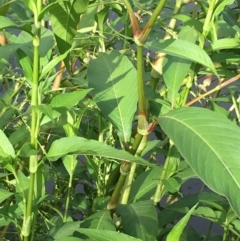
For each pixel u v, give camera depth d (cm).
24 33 43
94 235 31
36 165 36
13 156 37
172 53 39
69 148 36
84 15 50
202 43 44
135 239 31
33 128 36
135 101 43
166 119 37
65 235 42
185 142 34
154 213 42
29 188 37
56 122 50
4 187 49
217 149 34
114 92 44
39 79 35
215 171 32
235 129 35
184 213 49
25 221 38
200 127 35
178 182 49
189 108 37
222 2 43
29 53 39
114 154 35
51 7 34
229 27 49
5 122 49
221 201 50
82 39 46
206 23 43
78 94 36
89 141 36
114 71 45
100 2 45
